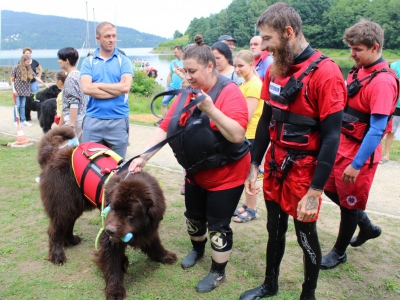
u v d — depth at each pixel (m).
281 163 2.65
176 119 2.91
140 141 8.56
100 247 3.13
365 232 3.72
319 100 2.35
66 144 3.81
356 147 3.16
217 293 3.19
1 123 10.40
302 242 2.73
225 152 2.84
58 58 5.15
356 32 3.05
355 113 3.14
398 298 3.16
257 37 5.30
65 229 3.62
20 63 9.90
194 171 2.92
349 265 3.62
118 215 2.72
